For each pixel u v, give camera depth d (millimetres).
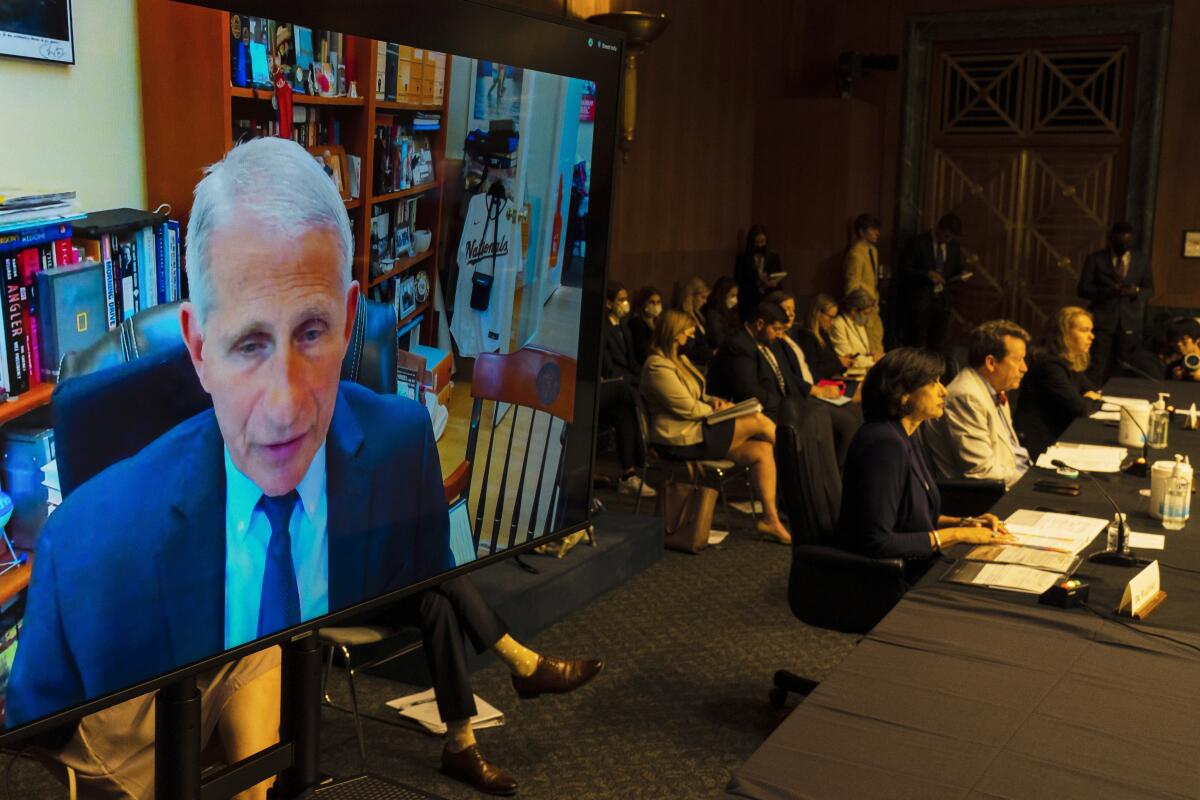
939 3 11711
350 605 2129
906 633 2506
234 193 1762
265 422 1871
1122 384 6625
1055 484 4016
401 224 2102
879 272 12148
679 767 3326
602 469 7078
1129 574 2971
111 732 2316
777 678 3715
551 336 2574
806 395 6609
